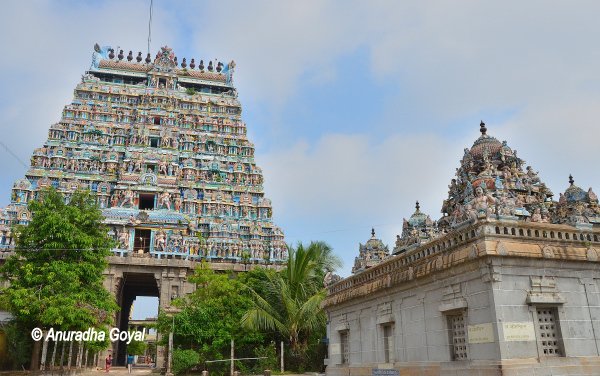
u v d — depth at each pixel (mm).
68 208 37125
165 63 82875
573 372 15273
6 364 32062
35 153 68375
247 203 70938
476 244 15938
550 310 15977
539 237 16656
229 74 86875
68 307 31688
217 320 41625
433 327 18016
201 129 78125
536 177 26578
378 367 21641
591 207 22312
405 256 20594
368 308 23234
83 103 75688
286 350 41344
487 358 15266
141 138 72125
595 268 16969
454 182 26594
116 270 56031
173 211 64875
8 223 60062
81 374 40094
